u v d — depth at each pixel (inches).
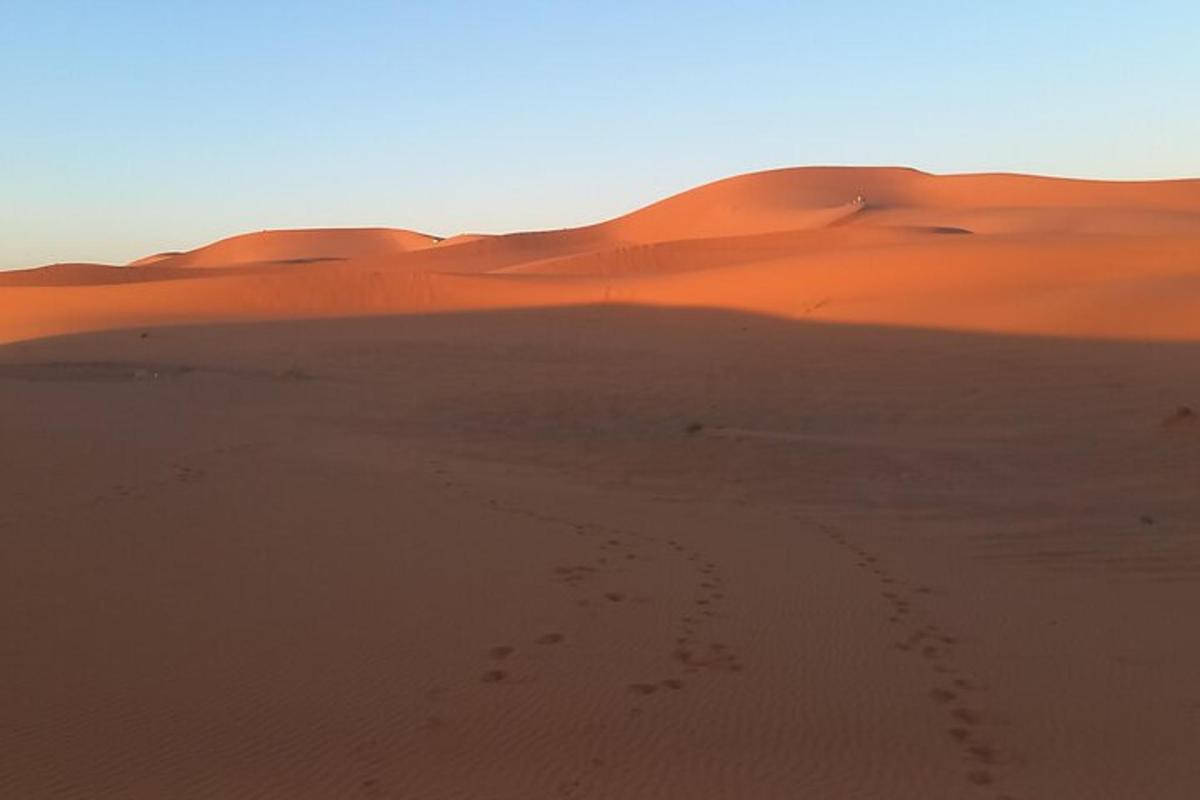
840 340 1536.7
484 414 1099.3
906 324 1610.5
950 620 402.3
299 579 437.4
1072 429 908.6
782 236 3772.1
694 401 1143.0
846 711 310.8
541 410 1117.7
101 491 582.6
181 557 463.5
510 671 340.5
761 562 491.5
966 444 867.4
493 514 584.7
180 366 1536.7
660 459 815.1
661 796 258.8
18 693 318.0
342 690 323.6
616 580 449.7
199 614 390.3
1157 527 579.8
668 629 383.2
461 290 2586.1
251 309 2536.9
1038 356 1269.7
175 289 2741.1
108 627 374.3
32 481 596.4
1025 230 4589.1
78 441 740.7
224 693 320.5
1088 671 347.9
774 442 848.3
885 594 436.8
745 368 1364.4
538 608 406.3
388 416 1087.0
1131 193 5684.1
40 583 418.3
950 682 335.3
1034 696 324.8
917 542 550.9
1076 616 414.6
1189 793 261.1
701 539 541.6
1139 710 314.7
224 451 746.2
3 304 2723.9
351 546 493.7
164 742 288.0
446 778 268.2
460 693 322.0
